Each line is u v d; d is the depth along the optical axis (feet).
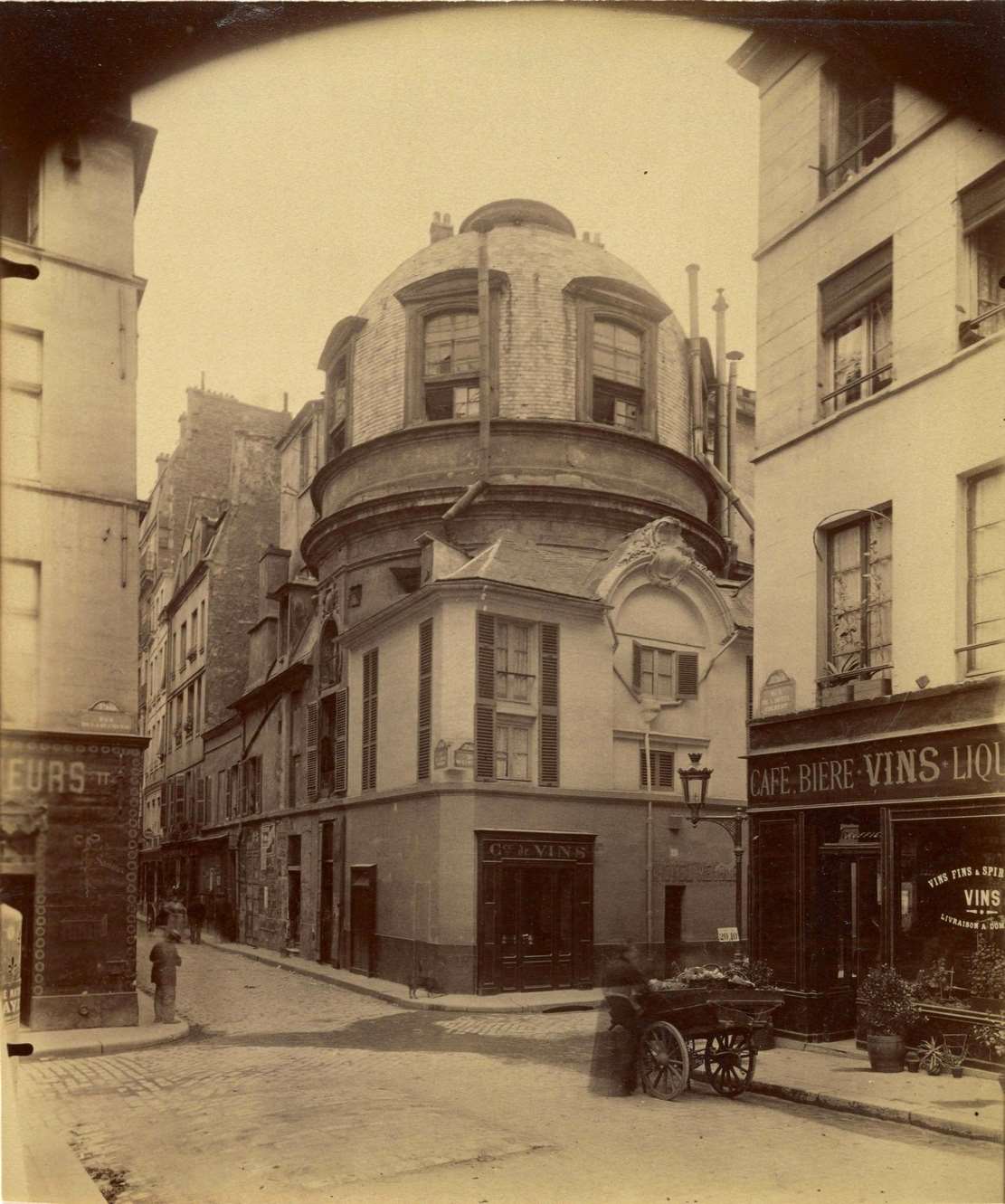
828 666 36.09
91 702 31.17
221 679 62.95
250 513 63.41
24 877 30.25
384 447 52.31
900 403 33.81
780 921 36.40
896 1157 20.75
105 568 31.12
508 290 50.19
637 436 50.34
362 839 52.85
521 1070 28.53
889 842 32.42
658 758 50.39
